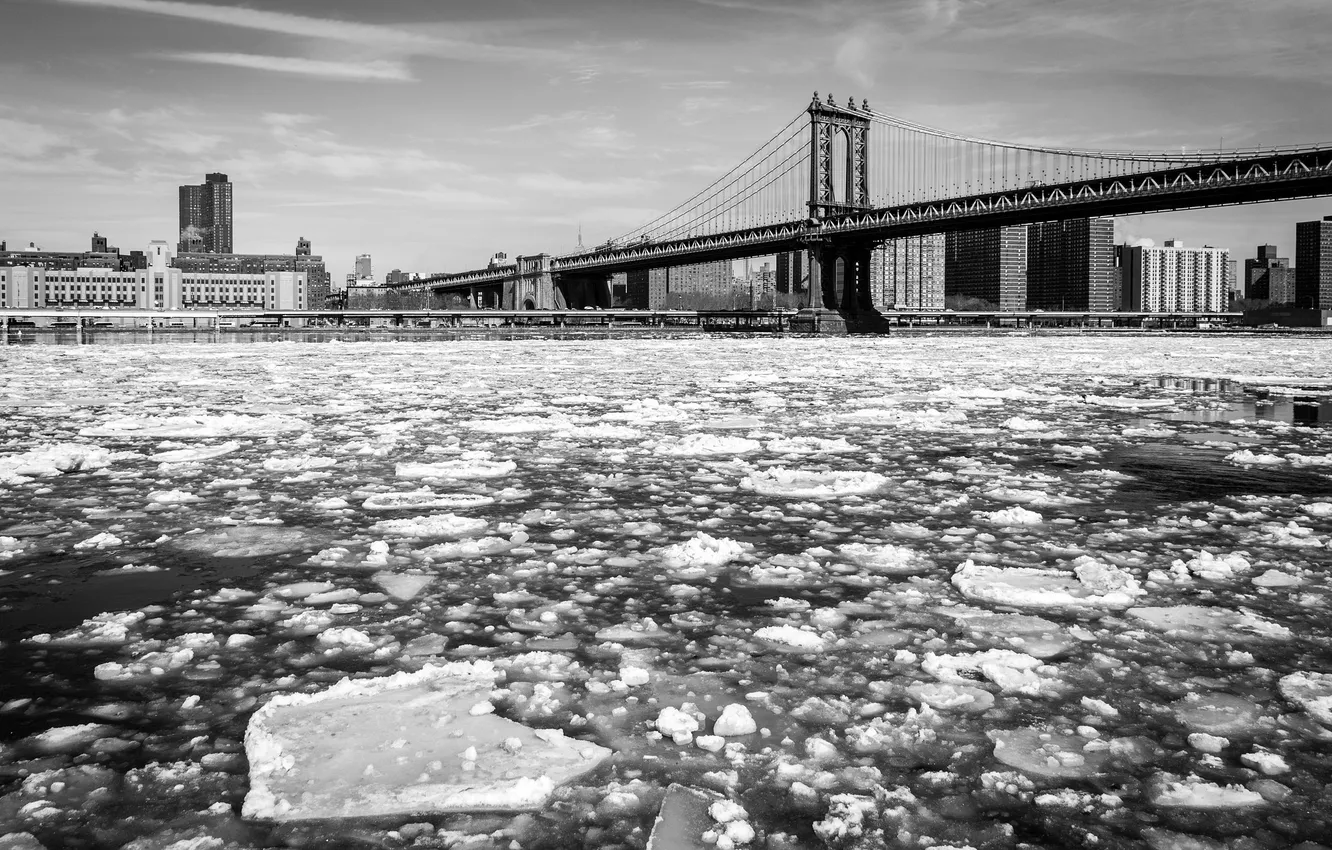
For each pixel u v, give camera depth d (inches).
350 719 173.2
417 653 208.2
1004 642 215.5
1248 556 284.7
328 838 137.6
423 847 135.6
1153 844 136.8
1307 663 202.7
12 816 144.5
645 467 441.7
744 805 147.6
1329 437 552.7
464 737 166.6
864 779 155.4
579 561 282.0
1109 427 603.5
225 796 150.1
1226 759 161.9
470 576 266.2
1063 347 2336.4
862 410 697.0
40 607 241.3
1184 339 3457.2
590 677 195.9
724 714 173.3
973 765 160.2
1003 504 361.7
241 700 185.2
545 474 422.0
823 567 275.0
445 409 700.7
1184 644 214.1
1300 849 135.4
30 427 588.1
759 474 410.9
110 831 140.3
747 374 1124.5
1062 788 152.3
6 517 336.5
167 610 237.3
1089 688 190.7
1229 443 526.6
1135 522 331.6
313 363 1406.3
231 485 394.0
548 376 1102.4
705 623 228.7
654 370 1235.2
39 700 185.2
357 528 321.1
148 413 667.4
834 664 203.0
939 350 2087.8
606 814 144.4
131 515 338.3
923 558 284.4
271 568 274.8
